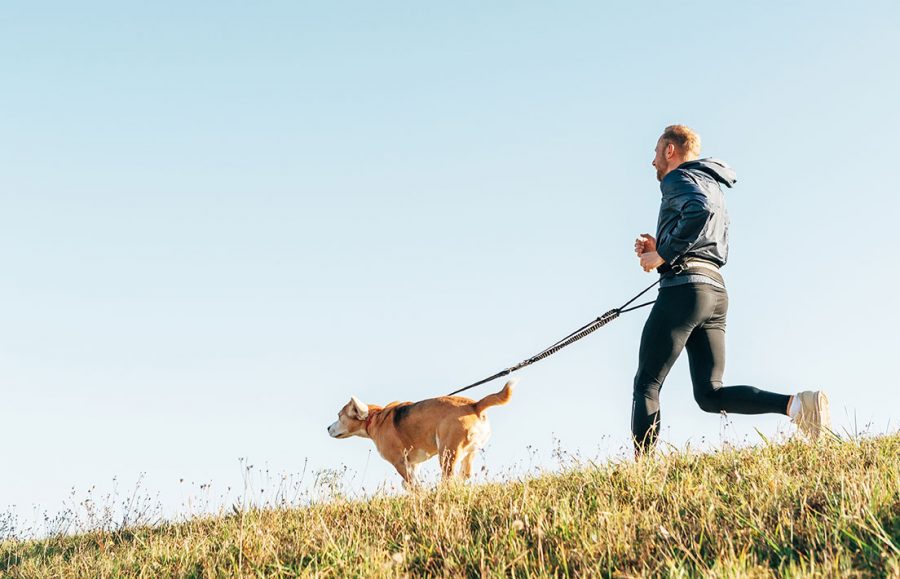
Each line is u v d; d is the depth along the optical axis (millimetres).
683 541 3775
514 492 5188
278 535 5266
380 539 4629
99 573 5215
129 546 6027
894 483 3977
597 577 3527
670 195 5613
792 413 5367
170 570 4969
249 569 4523
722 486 4527
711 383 5789
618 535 3928
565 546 3963
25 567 5848
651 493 4676
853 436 5312
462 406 7875
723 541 3646
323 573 4117
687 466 5199
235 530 5441
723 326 5875
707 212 5469
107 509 7078
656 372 5715
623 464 5320
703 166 5727
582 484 5035
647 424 5645
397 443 8297
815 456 4895
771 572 3182
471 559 3979
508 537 4121
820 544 3449
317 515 5617
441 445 7852
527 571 3656
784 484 4305
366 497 6004
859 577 3000
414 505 4922
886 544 3248
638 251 5973
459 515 4648
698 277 5637
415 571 4062
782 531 3578
